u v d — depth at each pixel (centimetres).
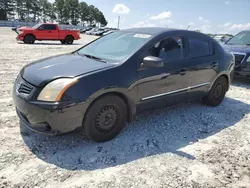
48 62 351
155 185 252
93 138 318
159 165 287
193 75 424
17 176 252
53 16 8812
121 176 263
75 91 284
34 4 8406
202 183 260
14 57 995
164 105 394
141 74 342
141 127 385
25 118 307
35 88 288
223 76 495
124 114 341
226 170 285
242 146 343
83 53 402
